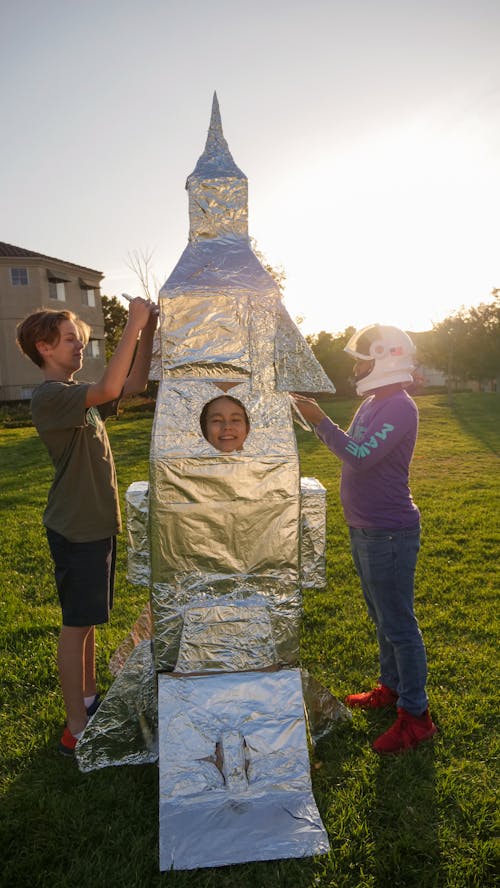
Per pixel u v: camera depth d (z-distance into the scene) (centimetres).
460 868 217
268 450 254
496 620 418
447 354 3784
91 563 274
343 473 294
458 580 502
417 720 285
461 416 1902
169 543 251
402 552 276
